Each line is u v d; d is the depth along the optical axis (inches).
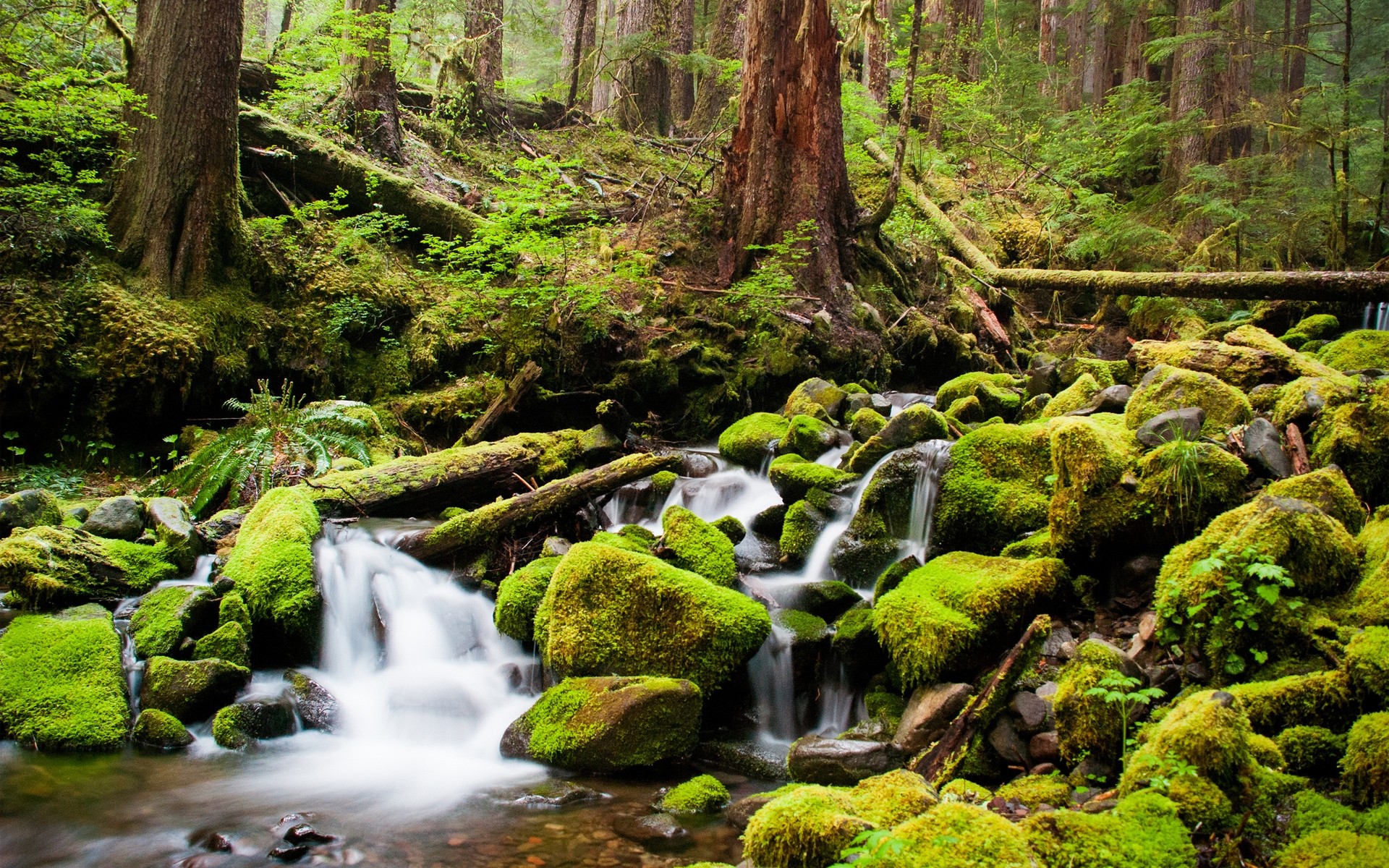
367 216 406.9
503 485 287.9
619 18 702.5
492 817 153.3
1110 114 661.3
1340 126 478.0
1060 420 230.2
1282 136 517.0
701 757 180.7
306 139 412.2
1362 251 478.9
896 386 451.8
